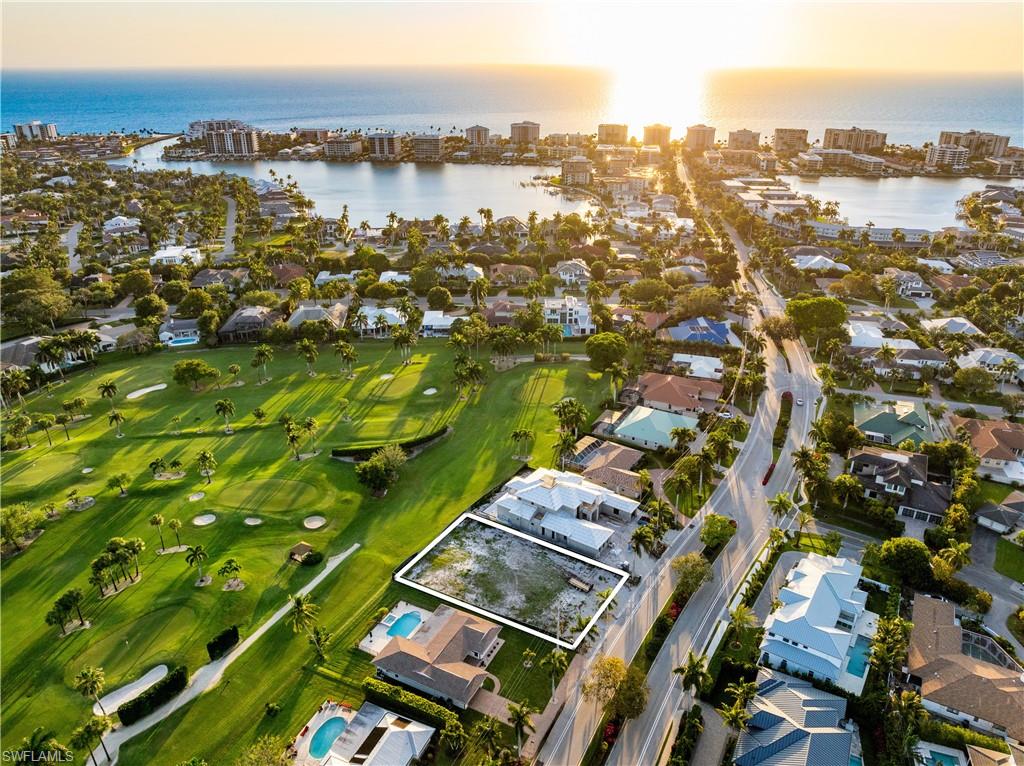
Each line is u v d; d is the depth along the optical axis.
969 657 86.50
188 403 159.75
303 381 171.00
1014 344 181.00
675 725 81.00
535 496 118.12
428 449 140.12
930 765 75.12
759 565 105.38
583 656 90.50
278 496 122.38
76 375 177.50
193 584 101.19
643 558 109.12
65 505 119.69
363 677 87.12
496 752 74.38
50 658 89.25
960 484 121.00
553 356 184.00
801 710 78.44
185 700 83.31
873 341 185.38
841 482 117.38
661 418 145.38
